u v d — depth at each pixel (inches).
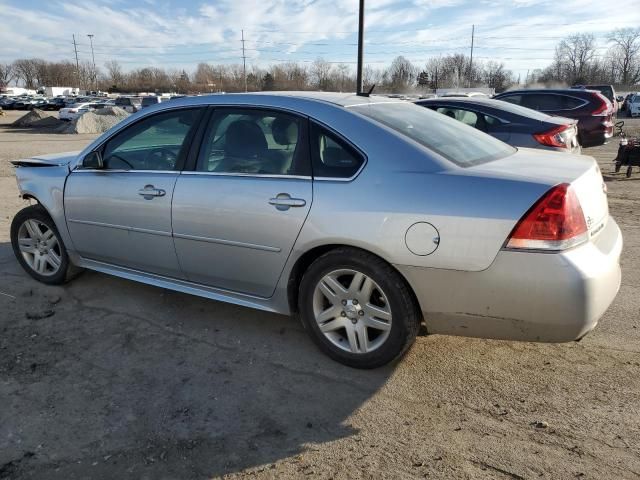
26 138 942.4
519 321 104.0
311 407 111.0
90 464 94.4
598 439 99.3
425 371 123.6
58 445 99.1
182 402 112.6
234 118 135.6
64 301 163.8
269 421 106.6
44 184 167.3
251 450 98.2
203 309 158.1
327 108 125.2
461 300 107.0
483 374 122.0
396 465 93.7
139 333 143.4
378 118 124.3
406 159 113.1
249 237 127.6
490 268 102.5
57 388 117.3
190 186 136.0
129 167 151.4
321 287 123.7
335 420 106.7
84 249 163.0
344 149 118.9
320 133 122.5
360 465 93.9
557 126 266.2
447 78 3297.2
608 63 3393.2
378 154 115.2
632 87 2755.9
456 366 125.4
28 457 95.9
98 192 153.9
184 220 137.1
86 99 2427.4
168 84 4067.4
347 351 123.8
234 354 132.6
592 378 119.4
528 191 101.1
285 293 128.7
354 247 116.2
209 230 133.5
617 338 137.1
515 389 116.0
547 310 100.6
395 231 109.1
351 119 121.5
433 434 101.8
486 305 105.2
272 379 121.3
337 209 115.0
